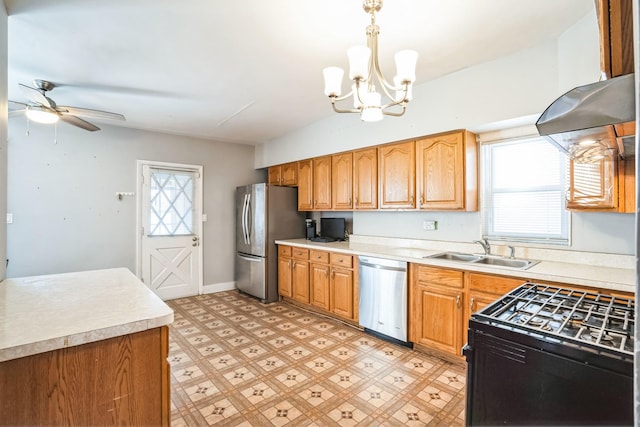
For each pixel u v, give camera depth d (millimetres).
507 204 2863
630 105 847
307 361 2594
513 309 1313
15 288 1663
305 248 3941
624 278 1899
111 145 4074
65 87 2885
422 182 3037
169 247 4512
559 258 2469
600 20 933
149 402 1250
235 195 5191
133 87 2906
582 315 1226
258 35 2074
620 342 987
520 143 2785
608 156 1584
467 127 2701
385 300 2975
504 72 2443
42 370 1054
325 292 3662
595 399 907
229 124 4129
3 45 1675
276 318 3672
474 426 1144
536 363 1012
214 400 2066
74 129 3820
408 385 2236
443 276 2586
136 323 1199
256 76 2701
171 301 4391
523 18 1951
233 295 4734
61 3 1713
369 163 3514
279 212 4480
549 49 2230
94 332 1118
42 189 3619
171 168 4543
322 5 1768
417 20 1938
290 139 4578
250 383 2266
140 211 4273
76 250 3830
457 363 2545
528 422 1027
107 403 1166
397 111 3182
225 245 5059
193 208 4742
